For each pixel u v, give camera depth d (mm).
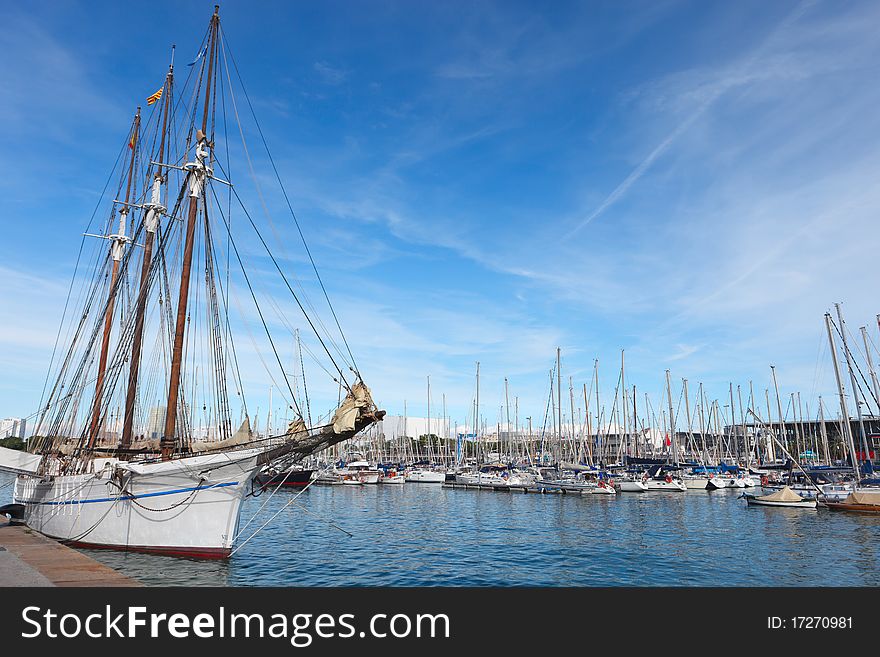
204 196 37031
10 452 40375
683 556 38531
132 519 30594
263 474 34656
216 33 37594
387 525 54594
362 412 28125
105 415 39438
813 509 67562
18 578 20281
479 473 104875
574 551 40344
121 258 48500
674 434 110500
